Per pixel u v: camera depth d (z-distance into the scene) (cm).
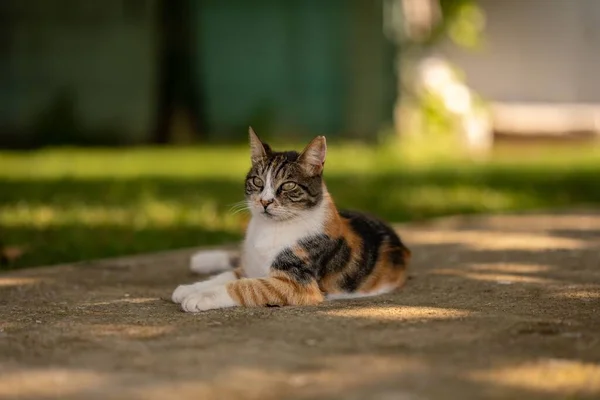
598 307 555
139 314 549
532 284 639
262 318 529
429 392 388
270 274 592
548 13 2458
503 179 1483
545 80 2481
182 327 508
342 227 625
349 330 494
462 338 473
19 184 1302
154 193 1237
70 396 387
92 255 823
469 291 618
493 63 2470
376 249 638
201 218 1045
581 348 455
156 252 836
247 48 1988
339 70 1991
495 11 2458
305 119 2005
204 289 581
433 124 2077
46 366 431
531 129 2381
